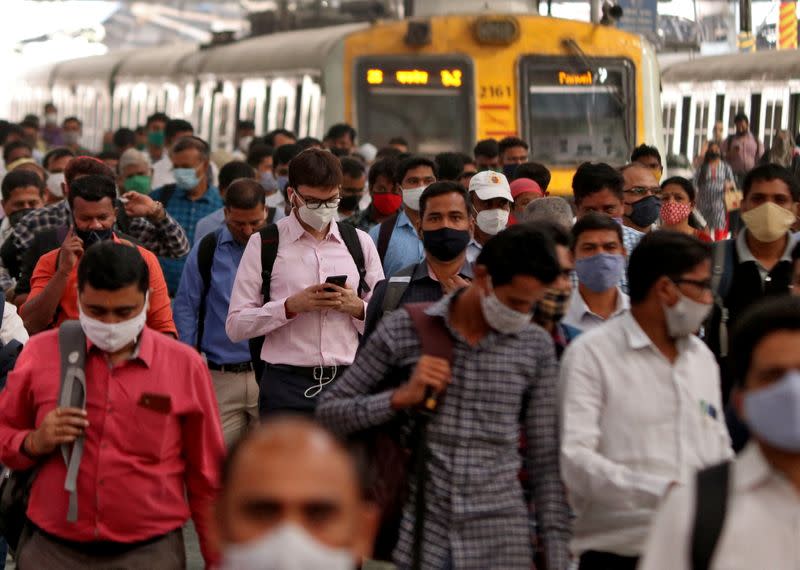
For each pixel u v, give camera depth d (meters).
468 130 39.31
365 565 17.70
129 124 62.19
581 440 10.44
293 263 15.40
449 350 10.48
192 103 54.78
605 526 10.40
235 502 5.23
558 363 11.13
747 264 14.80
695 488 7.37
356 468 5.43
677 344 10.71
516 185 20.36
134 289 10.88
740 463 7.40
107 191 15.24
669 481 10.10
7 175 23.19
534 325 10.72
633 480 10.17
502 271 10.09
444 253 13.76
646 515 10.21
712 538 7.25
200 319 18.23
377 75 39.44
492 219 16.89
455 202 13.73
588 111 39.81
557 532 10.40
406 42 39.47
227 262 18.14
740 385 7.47
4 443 11.18
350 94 39.31
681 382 10.57
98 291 10.80
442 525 10.34
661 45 68.81
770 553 7.26
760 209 14.53
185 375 11.34
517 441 10.62
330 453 5.26
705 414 10.62
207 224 22.34
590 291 13.28
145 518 11.18
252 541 5.19
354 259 15.65
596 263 12.95
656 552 7.41
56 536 11.18
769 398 7.16
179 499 11.40
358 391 10.72
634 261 10.59
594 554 10.52
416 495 10.31
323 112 39.78
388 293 13.92
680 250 10.42
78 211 15.23
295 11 54.25
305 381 15.18
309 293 14.77
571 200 39.38
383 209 21.66
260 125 47.66
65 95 71.44
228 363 18.06
